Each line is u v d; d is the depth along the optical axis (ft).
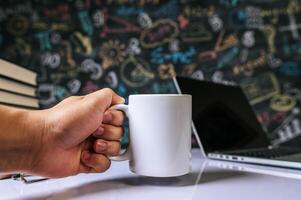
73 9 2.97
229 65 2.98
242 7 3.01
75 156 1.33
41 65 2.89
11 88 1.68
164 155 1.30
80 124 1.25
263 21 3.00
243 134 2.35
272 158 1.75
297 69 2.93
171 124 1.31
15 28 2.90
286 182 1.37
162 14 3.01
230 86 2.56
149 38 2.99
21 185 1.36
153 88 2.94
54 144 1.23
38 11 2.94
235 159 1.85
